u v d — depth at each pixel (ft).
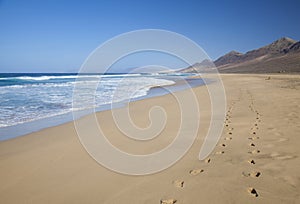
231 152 12.78
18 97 43.62
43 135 19.10
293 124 17.40
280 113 21.76
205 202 8.05
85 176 10.93
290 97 32.35
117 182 10.15
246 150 12.87
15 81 101.81
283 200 7.82
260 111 23.61
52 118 26.18
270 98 33.09
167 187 9.34
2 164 12.85
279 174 9.62
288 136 14.64
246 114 22.77
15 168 12.25
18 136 18.88
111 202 8.54
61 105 35.47
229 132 16.90
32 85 74.69
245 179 9.43
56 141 17.26
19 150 15.31
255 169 10.27
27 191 9.76
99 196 9.03
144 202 8.35
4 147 15.99
